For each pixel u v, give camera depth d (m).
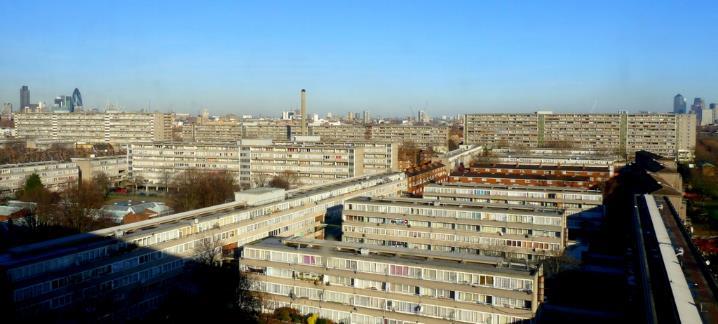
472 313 123.88
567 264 182.62
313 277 138.00
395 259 133.25
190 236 165.12
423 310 127.81
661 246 141.62
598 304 157.25
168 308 144.25
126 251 145.25
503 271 123.38
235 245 183.38
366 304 132.88
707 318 93.94
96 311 134.38
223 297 139.62
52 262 128.75
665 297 106.75
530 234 196.75
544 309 150.38
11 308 118.50
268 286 142.50
